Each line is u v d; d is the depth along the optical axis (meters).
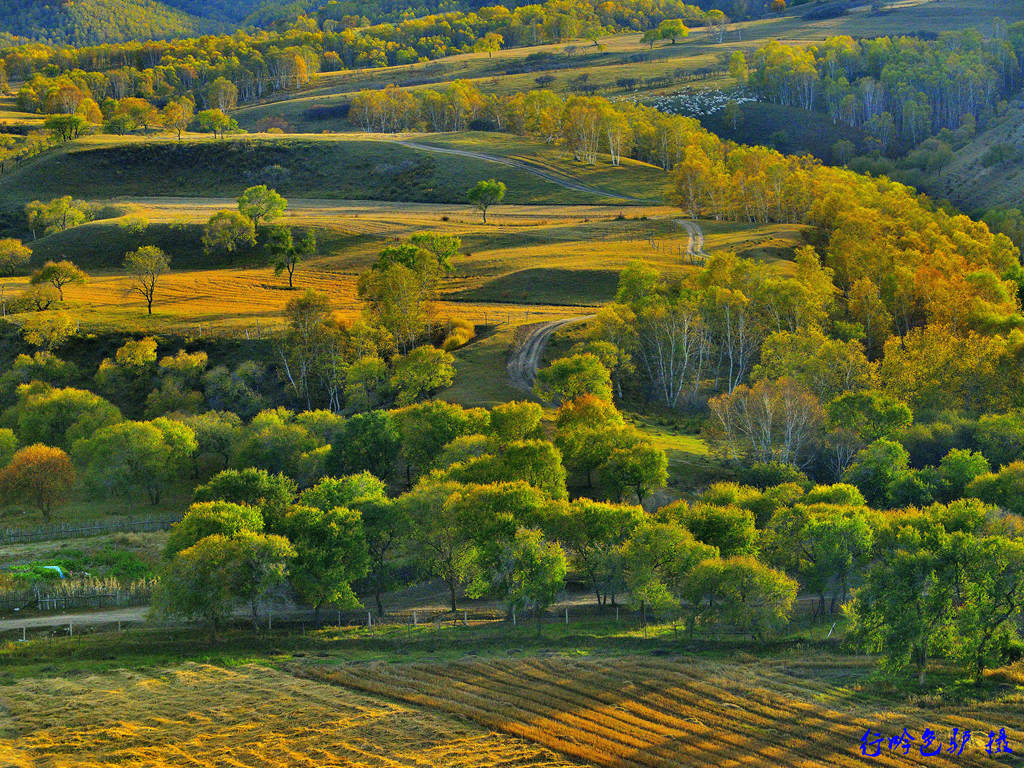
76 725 57.44
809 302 147.00
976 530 79.00
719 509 83.12
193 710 59.47
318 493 91.81
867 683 62.22
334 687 62.84
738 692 60.81
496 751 54.09
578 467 105.00
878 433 113.38
